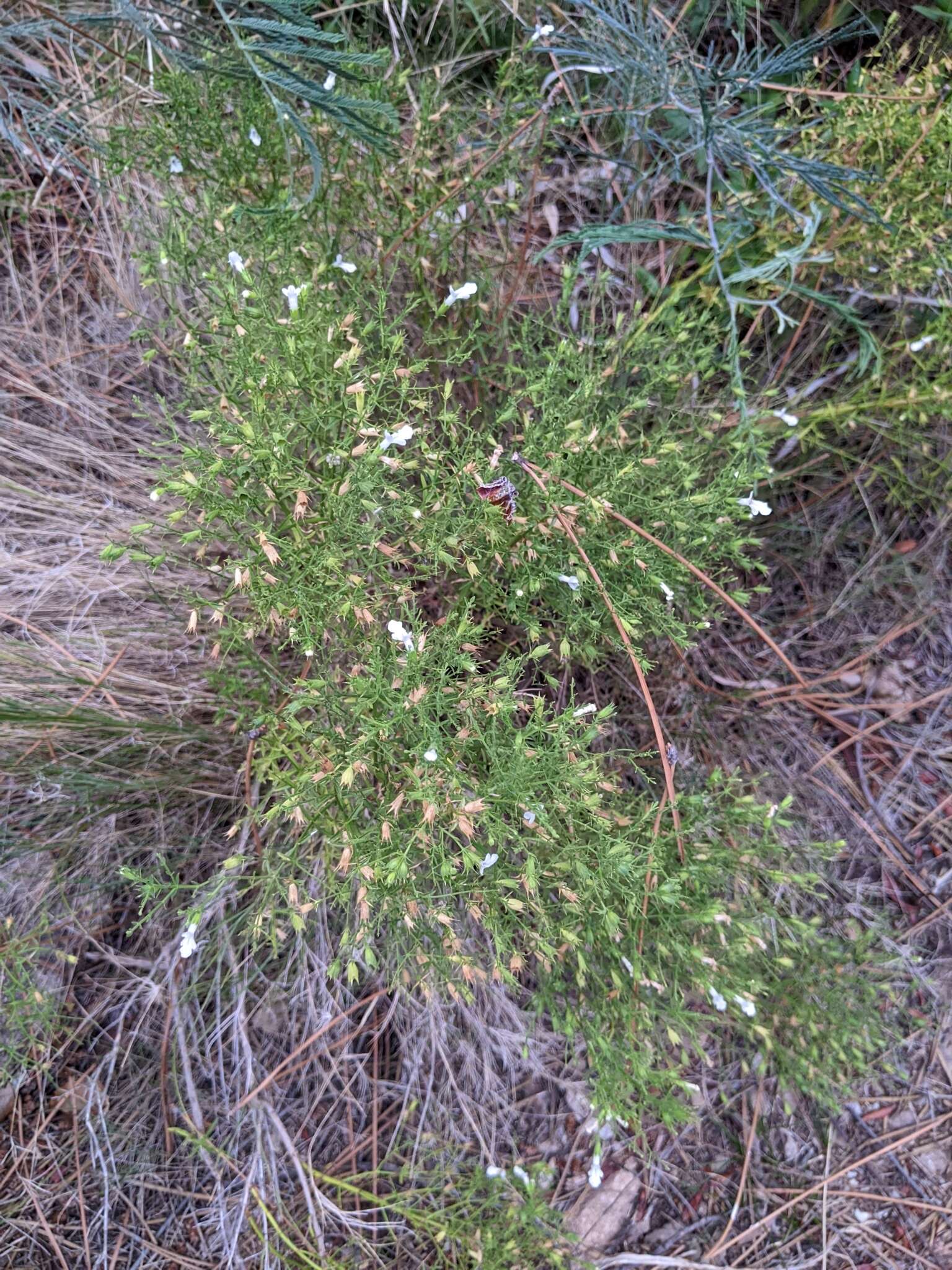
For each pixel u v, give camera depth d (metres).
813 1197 2.64
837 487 2.71
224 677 2.10
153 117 2.07
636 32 2.37
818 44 2.12
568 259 2.78
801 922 2.17
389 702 1.62
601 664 2.54
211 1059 2.45
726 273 2.57
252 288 1.69
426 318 2.40
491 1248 2.29
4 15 2.43
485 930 2.40
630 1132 2.64
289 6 1.64
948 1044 2.76
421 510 1.74
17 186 2.57
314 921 2.42
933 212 2.17
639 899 1.84
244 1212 2.35
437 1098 2.49
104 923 2.45
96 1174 2.37
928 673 2.90
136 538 2.39
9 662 2.26
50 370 2.53
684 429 2.33
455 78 2.75
